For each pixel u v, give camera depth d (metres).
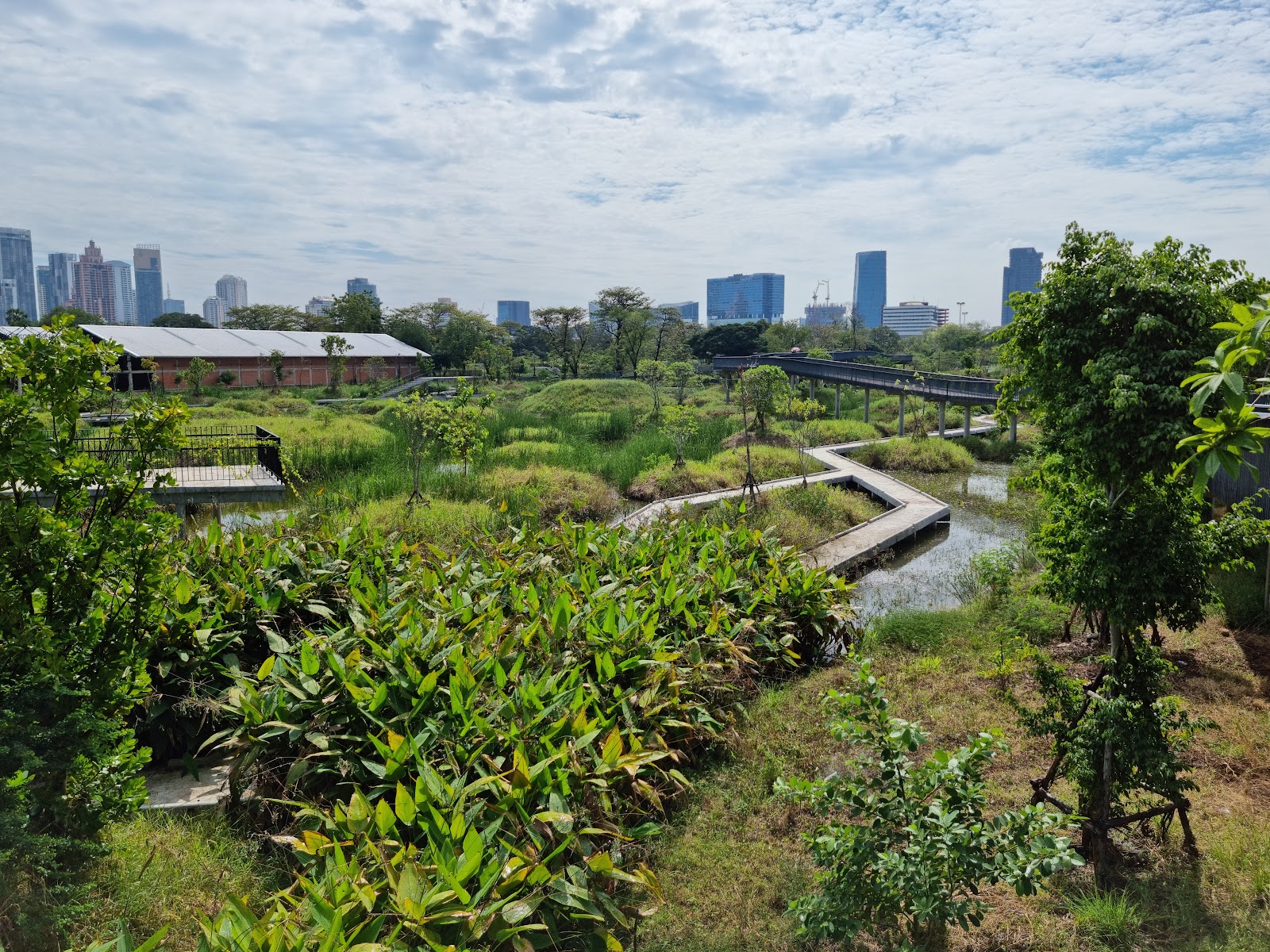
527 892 3.88
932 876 3.75
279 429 24.70
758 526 13.71
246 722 5.27
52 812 4.10
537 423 30.45
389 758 4.71
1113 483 4.77
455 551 11.33
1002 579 9.55
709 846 5.08
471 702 5.16
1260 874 4.39
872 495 19.53
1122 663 4.78
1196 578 4.66
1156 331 4.24
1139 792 5.41
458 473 17.50
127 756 4.55
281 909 3.50
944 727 6.52
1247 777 5.61
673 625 7.37
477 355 61.00
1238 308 1.91
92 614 4.72
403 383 54.53
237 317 78.12
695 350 72.81
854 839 3.99
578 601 7.22
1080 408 4.42
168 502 13.03
